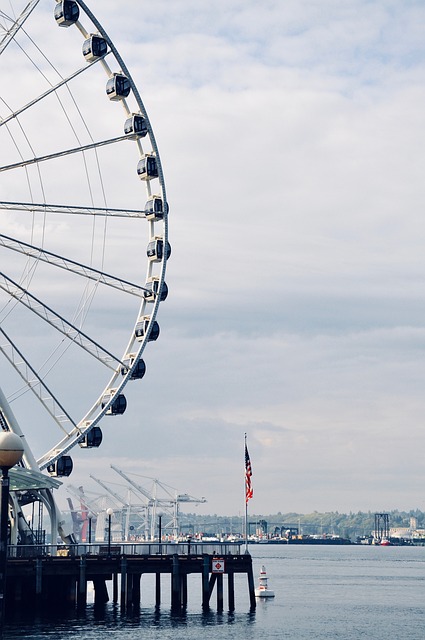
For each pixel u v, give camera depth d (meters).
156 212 101.50
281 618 102.44
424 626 102.56
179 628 88.31
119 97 99.31
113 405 98.94
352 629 98.12
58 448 97.25
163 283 101.75
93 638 79.50
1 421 96.56
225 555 101.62
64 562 90.12
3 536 42.47
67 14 94.94
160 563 95.62
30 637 78.69
